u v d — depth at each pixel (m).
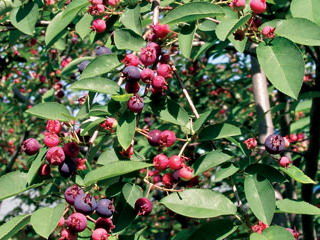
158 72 0.50
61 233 0.46
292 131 0.81
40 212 0.46
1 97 1.40
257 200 0.47
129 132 0.48
